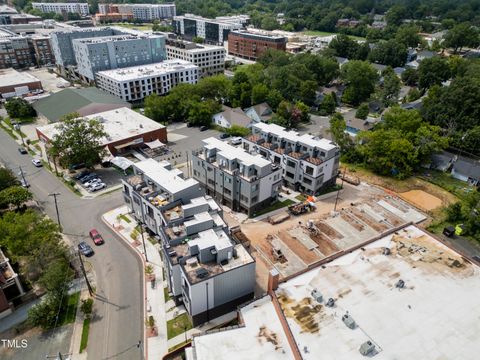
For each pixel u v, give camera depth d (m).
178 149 110.50
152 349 49.72
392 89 151.50
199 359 41.78
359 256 55.88
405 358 40.75
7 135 117.44
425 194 90.94
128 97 147.50
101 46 161.00
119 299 57.53
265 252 68.12
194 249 52.72
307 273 52.56
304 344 42.16
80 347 49.88
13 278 54.00
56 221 75.75
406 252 56.94
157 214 64.19
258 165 74.94
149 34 198.12
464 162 99.69
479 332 44.22
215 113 132.25
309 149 85.62
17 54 194.00
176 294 55.00
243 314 47.12
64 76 188.88
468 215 75.94
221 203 83.69
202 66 188.88
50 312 52.75
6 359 48.09
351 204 84.50
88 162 91.38
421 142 101.06
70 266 63.12
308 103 150.75
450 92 125.06
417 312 46.50
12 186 80.62
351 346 41.91
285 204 83.56
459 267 54.19
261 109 135.25
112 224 75.19
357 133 115.00
